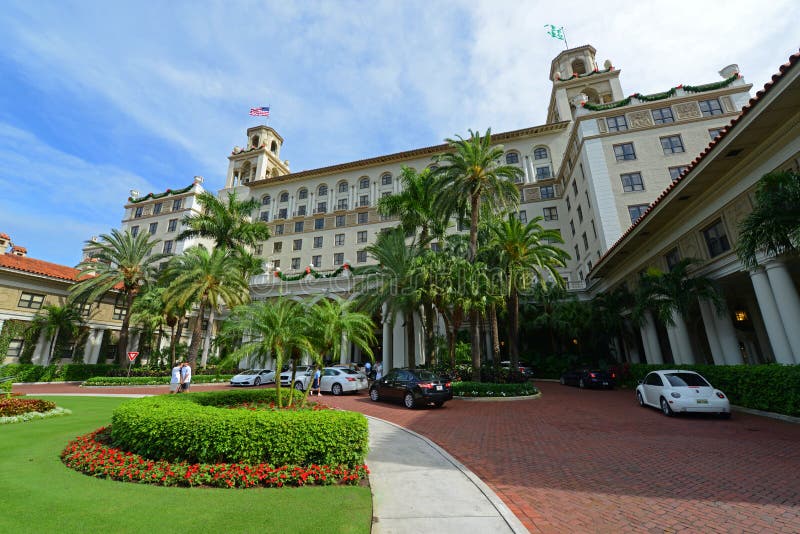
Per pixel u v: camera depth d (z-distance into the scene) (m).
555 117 50.12
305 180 54.81
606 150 30.41
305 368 21.08
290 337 9.60
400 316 26.55
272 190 56.19
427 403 13.21
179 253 45.53
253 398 11.38
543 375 27.89
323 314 10.23
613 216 28.48
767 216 7.94
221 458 5.73
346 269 29.92
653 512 4.50
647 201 28.17
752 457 6.65
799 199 7.54
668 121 29.95
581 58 51.59
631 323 23.66
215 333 39.66
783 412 9.99
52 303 29.84
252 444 5.66
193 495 4.71
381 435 8.94
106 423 9.86
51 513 4.05
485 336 32.53
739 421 10.01
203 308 25.12
